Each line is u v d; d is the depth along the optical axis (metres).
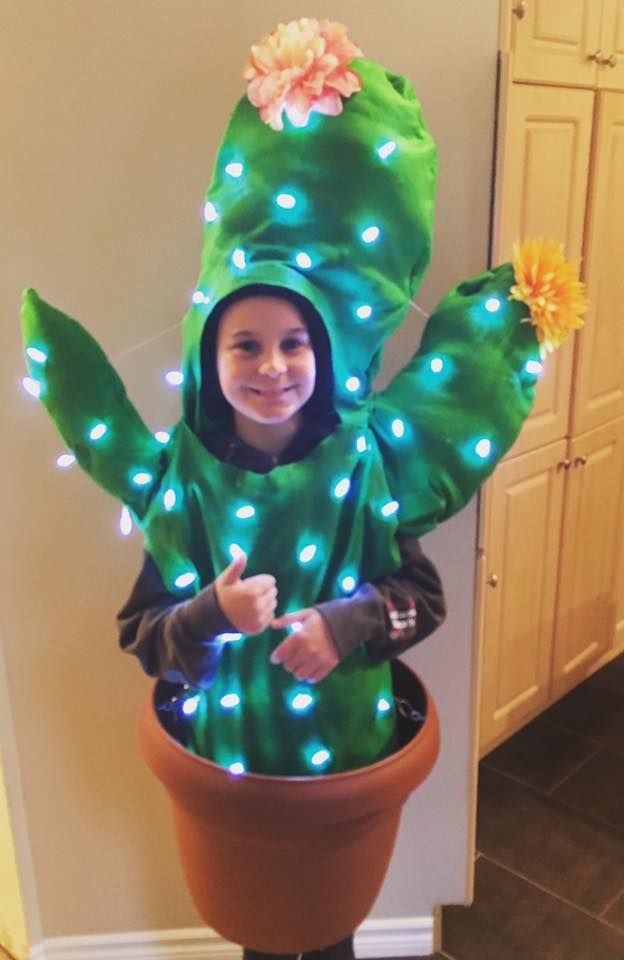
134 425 1.01
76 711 1.36
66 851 1.43
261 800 0.93
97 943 1.48
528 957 1.58
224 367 0.92
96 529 1.27
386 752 1.05
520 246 0.99
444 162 1.15
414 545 1.03
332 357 0.93
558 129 1.69
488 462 1.00
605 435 2.16
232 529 0.94
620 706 2.31
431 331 1.02
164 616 0.97
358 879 1.02
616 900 1.70
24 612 1.30
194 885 1.07
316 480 0.93
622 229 1.97
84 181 1.13
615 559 2.36
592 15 1.68
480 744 2.04
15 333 1.18
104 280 1.17
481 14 1.09
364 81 0.91
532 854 1.82
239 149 0.93
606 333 2.04
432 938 1.53
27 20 1.07
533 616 2.09
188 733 1.07
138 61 1.09
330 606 0.93
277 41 0.89
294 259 0.91
